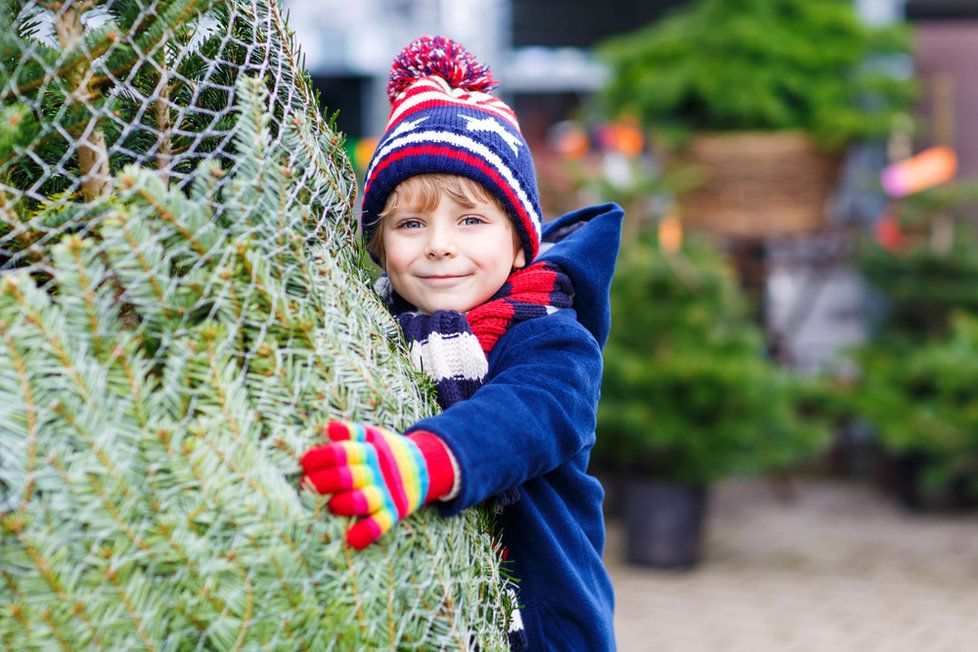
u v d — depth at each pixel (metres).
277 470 1.00
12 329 0.91
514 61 6.09
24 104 0.99
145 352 0.98
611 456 4.32
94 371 0.94
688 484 4.32
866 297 5.89
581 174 4.44
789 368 5.51
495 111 1.45
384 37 5.73
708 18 4.89
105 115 1.03
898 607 3.99
